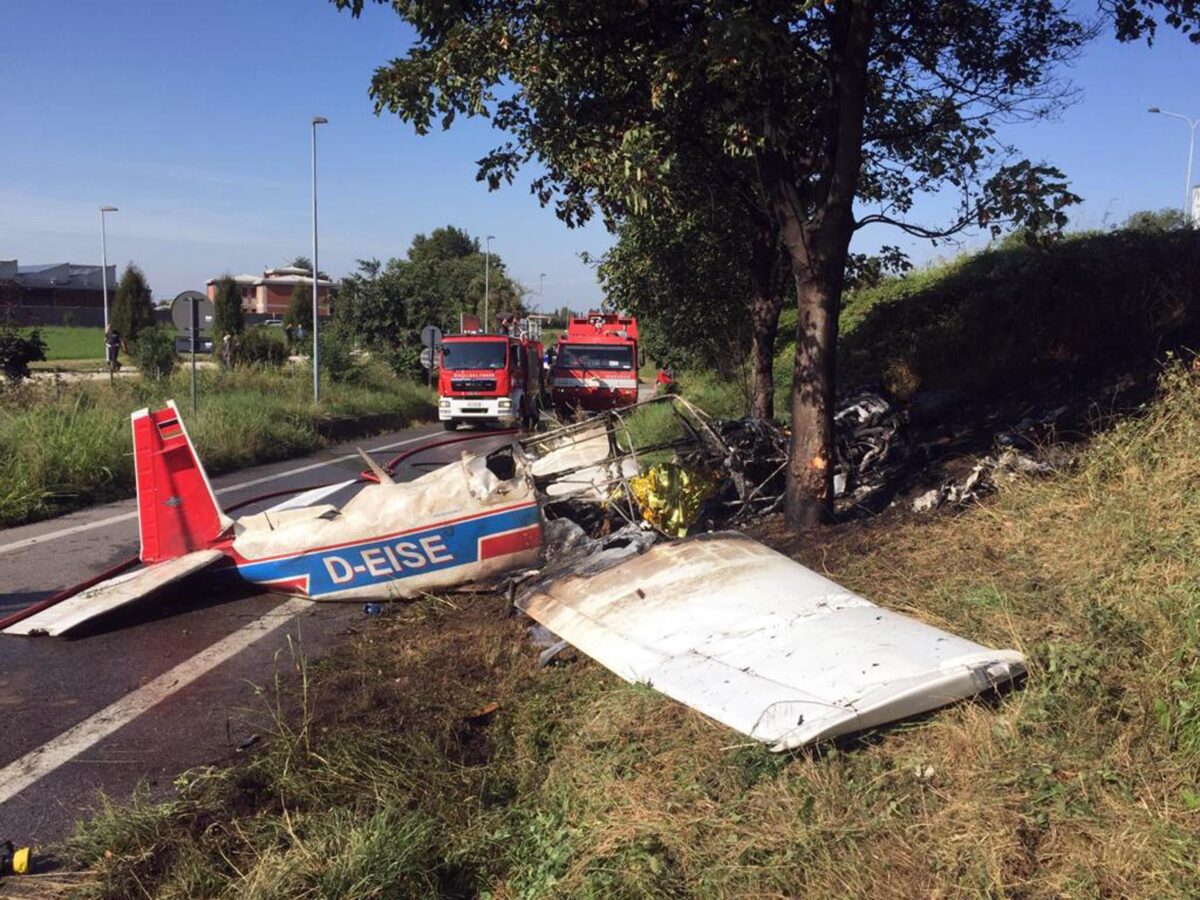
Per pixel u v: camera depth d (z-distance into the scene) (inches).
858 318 661.9
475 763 157.8
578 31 276.4
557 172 334.0
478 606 241.1
